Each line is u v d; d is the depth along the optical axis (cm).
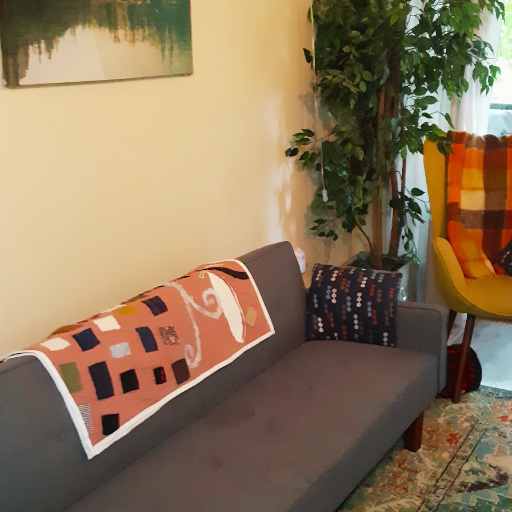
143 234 204
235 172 241
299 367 201
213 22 219
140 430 157
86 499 142
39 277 172
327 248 313
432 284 314
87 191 182
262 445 157
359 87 257
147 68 192
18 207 163
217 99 226
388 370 194
